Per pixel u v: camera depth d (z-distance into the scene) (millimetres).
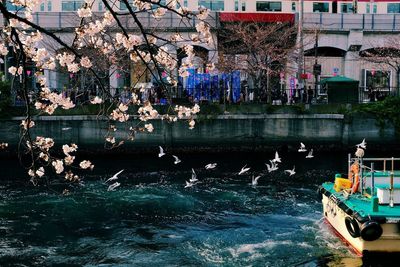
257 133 35000
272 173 28344
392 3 49531
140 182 25891
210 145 34906
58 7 45562
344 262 14664
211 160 32656
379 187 15242
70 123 33844
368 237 13758
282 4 48062
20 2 9016
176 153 34750
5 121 33406
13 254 15500
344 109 35188
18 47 7746
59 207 20781
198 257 15359
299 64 39219
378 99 38438
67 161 10367
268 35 41031
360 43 44375
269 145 35125
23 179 26484
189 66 9781
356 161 16656
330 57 48375
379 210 14438
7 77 35875
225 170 29344
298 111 35031
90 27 8461
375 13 47844
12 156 33656
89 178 26969
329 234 17234
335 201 16234
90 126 33969
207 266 14641
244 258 15211
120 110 10891
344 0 49188
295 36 44469
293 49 40031
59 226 18328
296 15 44719
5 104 33344
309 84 45281
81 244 16484
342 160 32531
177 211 20406
